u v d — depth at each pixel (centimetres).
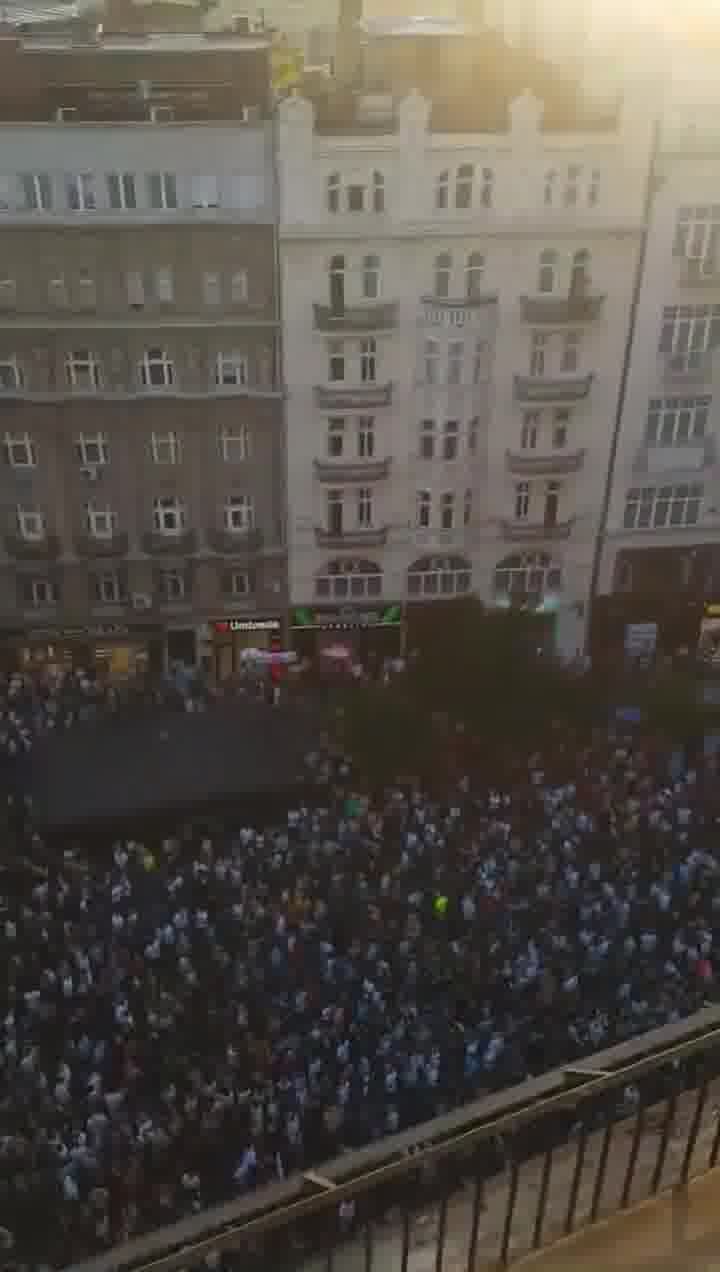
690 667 4850
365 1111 2530
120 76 3994
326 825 3609
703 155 3934
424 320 4184
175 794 3844
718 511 4781
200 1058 2677
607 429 4519
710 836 3469
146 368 4256
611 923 3084
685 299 4241
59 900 3241
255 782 3925
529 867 3319
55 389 4262
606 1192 904
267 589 4797
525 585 4881
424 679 4125
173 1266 700
